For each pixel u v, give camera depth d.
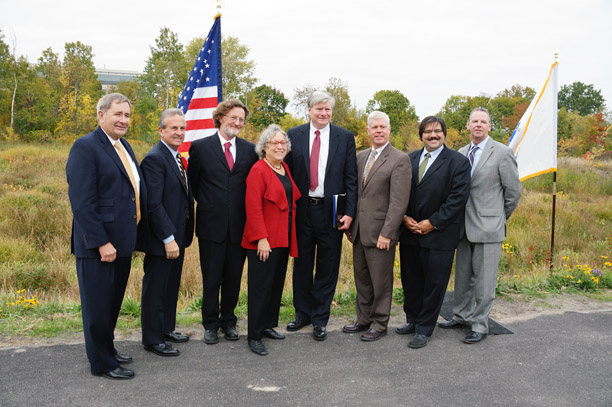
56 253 8.53
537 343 3.96
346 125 42.25
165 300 3.64
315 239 4.10
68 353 3.51
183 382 3.14
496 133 28.17
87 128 30.27
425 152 4.04
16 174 14.53
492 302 4.02
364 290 4.16
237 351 3.70
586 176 17.48
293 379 3.23
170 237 3.48
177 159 3.68
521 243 8.99
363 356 3.65
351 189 4.04
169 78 42.16
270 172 3.73
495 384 3.21
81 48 46.06
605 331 4.25
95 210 3.03
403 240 4.11
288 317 4.49
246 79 42.53
